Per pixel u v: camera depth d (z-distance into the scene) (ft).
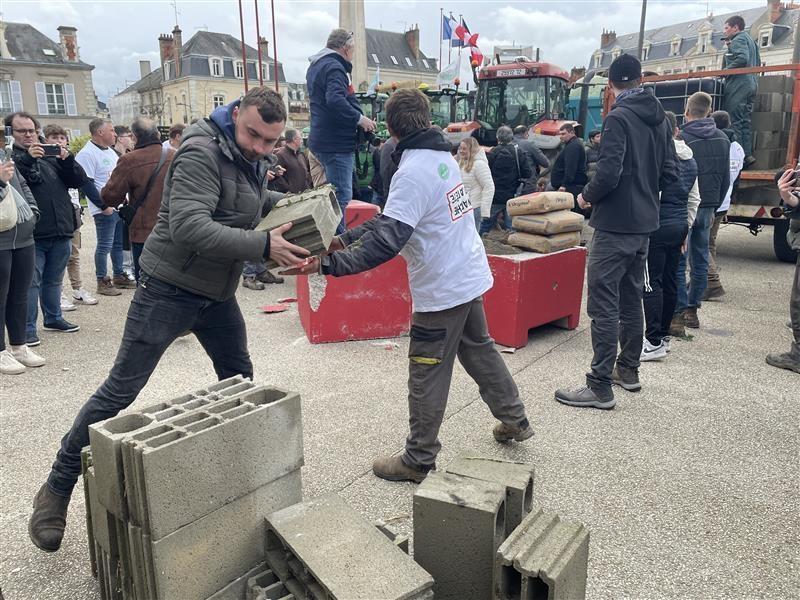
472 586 6.13
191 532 5.69
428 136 8.63
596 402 12.46
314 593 5.53
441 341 9.12
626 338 13.21
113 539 6.11
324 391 13.50
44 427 11.85
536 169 31.40
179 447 5.46
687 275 23.03
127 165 16.85
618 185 11.35
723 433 11.41
